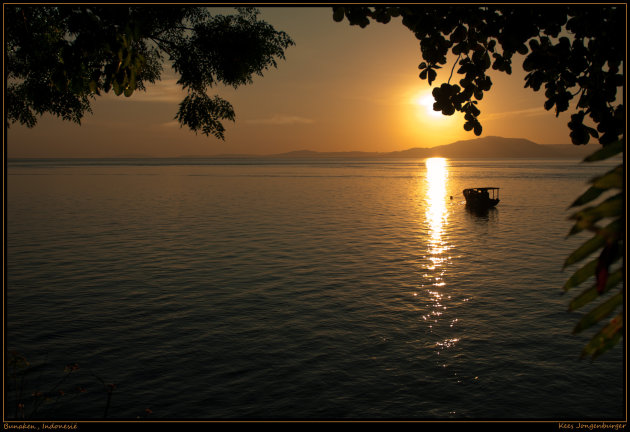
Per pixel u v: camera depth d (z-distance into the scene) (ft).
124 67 13.75
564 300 74.84
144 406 44.14
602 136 12.59
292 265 103.60
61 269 98.63
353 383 48.62
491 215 199.62
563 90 13.12
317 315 69.31
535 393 45.88
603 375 48.80
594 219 3.99
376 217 193.67
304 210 218.59
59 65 13.43
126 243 130.72
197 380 49.44
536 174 592.19
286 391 47.16
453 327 63.72
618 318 4.13
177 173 636.89
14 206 226.58
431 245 129.49
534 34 12.03
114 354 55.57
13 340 59.26
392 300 76.59
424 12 12.89
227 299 77.36
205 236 143.33
